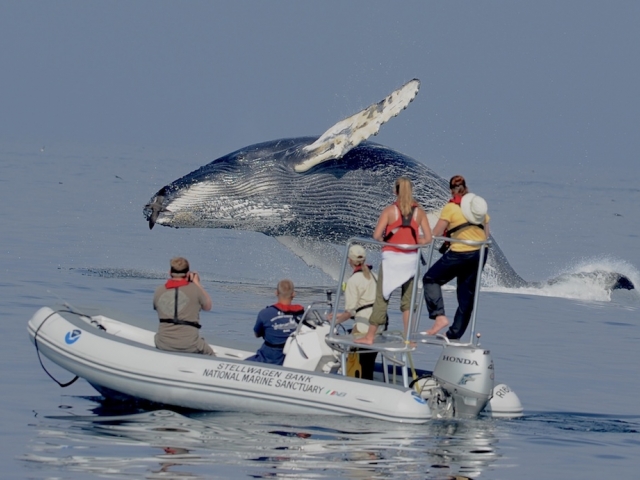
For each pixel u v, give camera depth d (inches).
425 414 1861.5
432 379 1998.0
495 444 1797.5
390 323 3058.6
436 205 3663.9
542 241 6333.7
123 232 5561.0
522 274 4822.8
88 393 2086.6
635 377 2514.8
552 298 3858.3
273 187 3686.0
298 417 1888.5
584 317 3454.7
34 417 1867.6
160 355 1977.1
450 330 2037.4
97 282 3580.2
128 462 1594.5
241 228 3747.5
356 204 3639.3
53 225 5634.8
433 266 2007.9
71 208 6781.5
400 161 3666.3
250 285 3767.2
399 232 1921.8
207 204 3722.9
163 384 1951.3
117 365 1983.3
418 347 2758.4
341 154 3508.9
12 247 4530.0
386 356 1991.9
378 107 3496.6
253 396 1913.1
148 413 1929.1
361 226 3663.9
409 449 1718.8
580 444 1841.8
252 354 2224.4
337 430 1809.8
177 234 5674.2
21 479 1502.2
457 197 2012.8
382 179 3629.4
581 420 2031.3
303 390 1898.4
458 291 2032.5
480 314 3383.4
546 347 2871.6
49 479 1507.1
